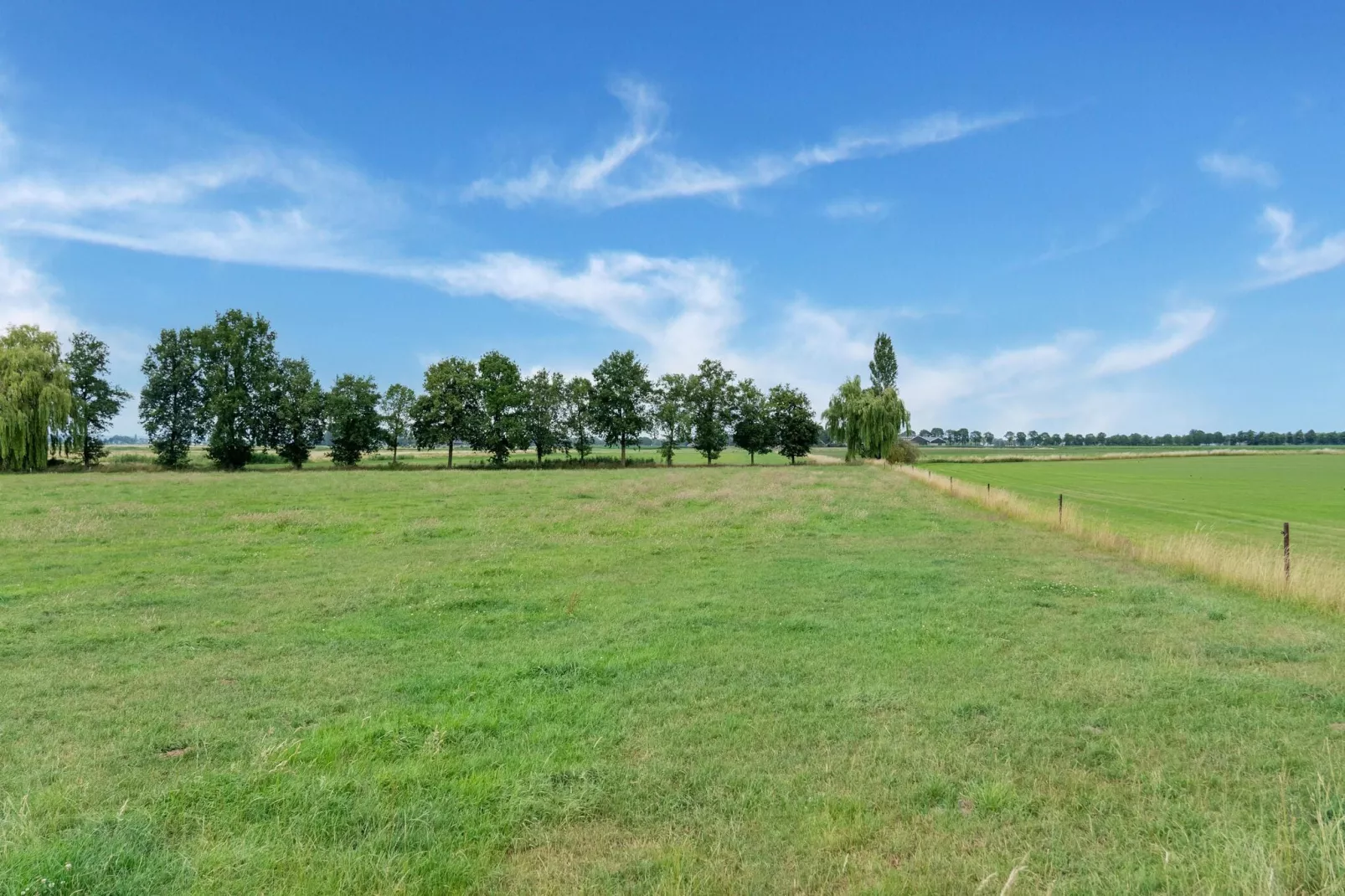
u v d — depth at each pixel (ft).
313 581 48.08
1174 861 14.06
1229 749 19.79
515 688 25.71
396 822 15.94
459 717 22.31
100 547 63.05
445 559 58.23
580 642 32.53
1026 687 25.32
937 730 21.44
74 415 210.79
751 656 29.78
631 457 331.77
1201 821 15.87
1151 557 54.19
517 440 265.34
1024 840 15.24
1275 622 35.24
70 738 21.03
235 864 14.05
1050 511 82.64
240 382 243.60
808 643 31.81
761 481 168.04
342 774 18.21
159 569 52.80
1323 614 36.94
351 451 254.68
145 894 12.90
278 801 16.67
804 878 13.88
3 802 16.74
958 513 91.76
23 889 12.50
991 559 55.98
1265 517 98.37
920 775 18.34
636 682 26.37
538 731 21.42
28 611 38.81
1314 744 20.13
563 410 287.69
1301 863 13.52
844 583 46.55
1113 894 13.23
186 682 26.50
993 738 20.74
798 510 96.43
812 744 20.48
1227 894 12.80
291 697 24.93
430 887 13.53
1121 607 38.52
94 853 13.78
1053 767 18.80
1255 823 15.55
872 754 19.72
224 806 16.46
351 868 14.01
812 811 16.52
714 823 16.06
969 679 26.40
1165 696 24.27
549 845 15.29
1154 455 384.27
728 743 20.58
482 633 34.71
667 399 303.89
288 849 14.74
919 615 37.11
